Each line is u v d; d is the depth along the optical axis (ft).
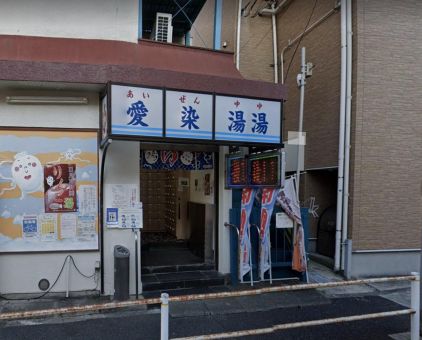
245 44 36.22
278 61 36.52
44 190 20.61
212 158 25.27
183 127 19.38
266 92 22.63
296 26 33.88
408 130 26.89
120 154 21.44
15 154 20.36
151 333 16.94
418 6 27.07
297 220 24.53
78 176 20.97
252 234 24.84
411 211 26.91
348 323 18.71
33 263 20.45
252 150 23.06
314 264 29.37
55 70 19.17
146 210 34.06
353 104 26.45
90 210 21.06
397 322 18.92
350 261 25.95
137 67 20.03
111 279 21.21
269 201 23.08
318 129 30.32
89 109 21.16
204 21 34.83
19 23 21.47
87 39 21.89
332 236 29.37
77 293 20.80
